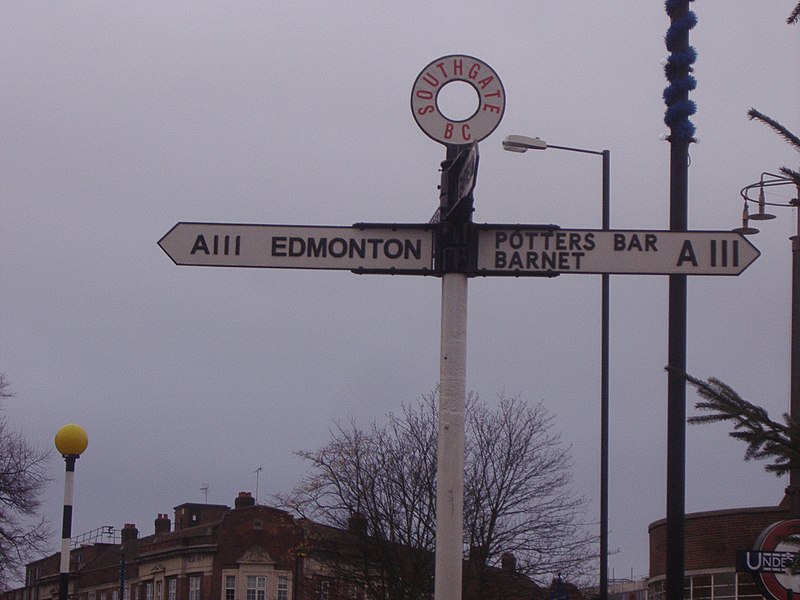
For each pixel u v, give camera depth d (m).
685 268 7.97
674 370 7.29
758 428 6.95
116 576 72.50
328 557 32.94
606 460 21.92
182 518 72.50
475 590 30.25
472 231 7.98
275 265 8.05
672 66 9.24
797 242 15.54
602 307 22.48
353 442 32.84
